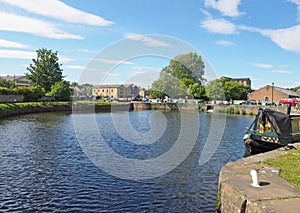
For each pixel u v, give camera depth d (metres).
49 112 52.78
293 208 5.93
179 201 10.09
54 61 73.81
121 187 11.45
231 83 78.44
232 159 16.72
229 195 7.32
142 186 11.61
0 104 42.44
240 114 54.53
